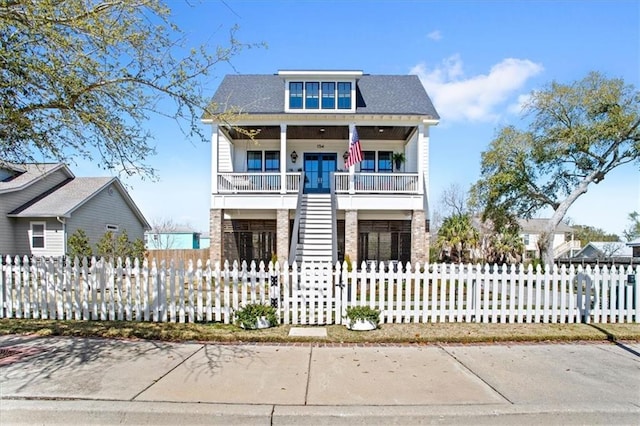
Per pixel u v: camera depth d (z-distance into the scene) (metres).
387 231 20.14
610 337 6.74
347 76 18.75
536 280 7.88
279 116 17.58
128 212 26.55
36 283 7.94
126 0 5.77
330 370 5.12
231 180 17.98
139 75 6.37
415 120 17.69
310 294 7.60
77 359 5.48
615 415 4.03
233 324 7.52
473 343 6.50
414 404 4.14
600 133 16.45
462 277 7.89
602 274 7.93
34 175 21.80
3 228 19.70
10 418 3.97
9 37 5.50
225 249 20.39
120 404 4.08
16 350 5.86
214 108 6.98
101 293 7.83
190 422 3.92
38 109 6.11
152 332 6.78
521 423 3.97
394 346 6.27
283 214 17.62
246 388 4.52
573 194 17.66
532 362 5.53
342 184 17.86
